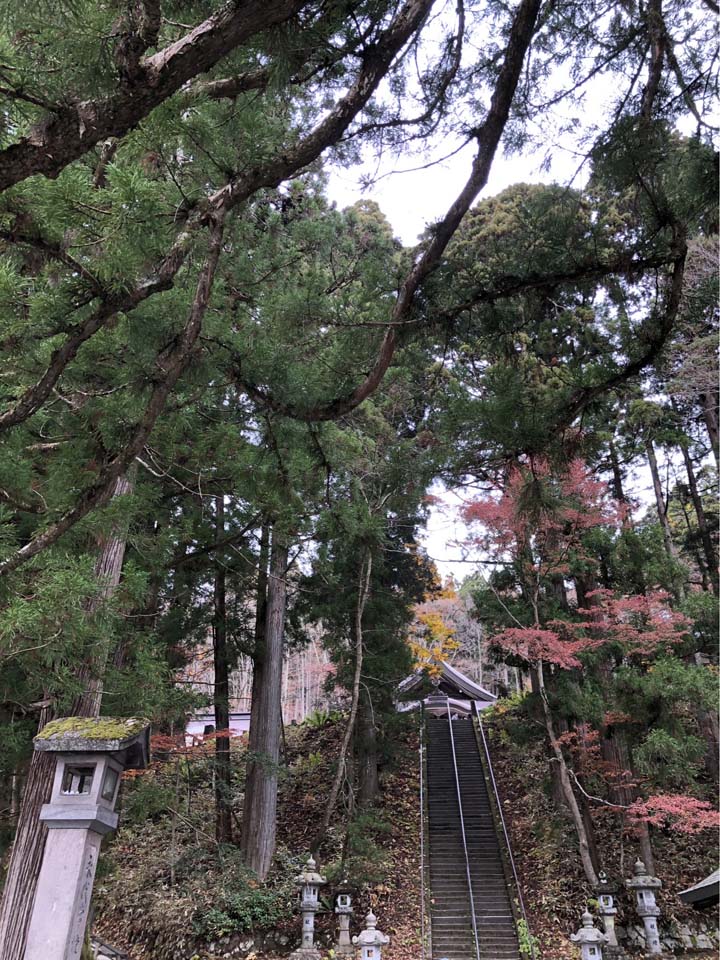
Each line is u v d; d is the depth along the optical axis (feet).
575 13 11.84
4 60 6.82
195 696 29.60
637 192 11.17
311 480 15.71
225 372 12.22
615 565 35.50
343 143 11.00
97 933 33.27
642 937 31.14
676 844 37.06
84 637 13.42
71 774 12.79
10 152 6.82
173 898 33.88
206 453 15.93
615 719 33.27
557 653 31.89
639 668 33.99
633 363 11.74
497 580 37.70
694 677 30.83
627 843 36.99
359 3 8.49
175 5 8.58
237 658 40.27
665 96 11.75
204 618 38.11
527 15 9.90
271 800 36.70
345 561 38.17
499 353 12.14
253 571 38.27
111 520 14.93
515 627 34.63
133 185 7.74
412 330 11.51
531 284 11.13
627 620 34.32
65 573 11.89
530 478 12.64
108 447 9.84
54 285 9.61
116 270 8.09
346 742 35.45
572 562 35.12
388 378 21.06
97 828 12.32
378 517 20.72
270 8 7.13
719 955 30.27
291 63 8.57
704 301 11.46
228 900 32.76
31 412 8.74
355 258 29.66
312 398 12.21
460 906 34.78
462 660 88.38
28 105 6.92
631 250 10.91
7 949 14.84
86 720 13.29
